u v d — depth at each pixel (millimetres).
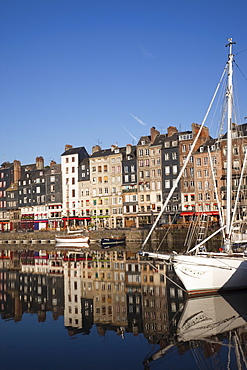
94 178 88812
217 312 21109
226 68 26578
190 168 72438
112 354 16047
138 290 28172
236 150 61312
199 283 24609
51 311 23344
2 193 109375
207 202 68688
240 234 30766
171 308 22422
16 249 72375
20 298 27188
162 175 77062
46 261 50406
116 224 84688
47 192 96625
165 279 32625
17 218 104125
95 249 63781
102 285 30812
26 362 15430
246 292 25562
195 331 18281
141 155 80875
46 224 96688
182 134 76188
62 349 16828
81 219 89750
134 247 62281
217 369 14203
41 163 104188
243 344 16578
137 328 19234
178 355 15672
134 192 81250
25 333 19219
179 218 72000
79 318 21516
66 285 31500
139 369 14461
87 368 14656
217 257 25062
